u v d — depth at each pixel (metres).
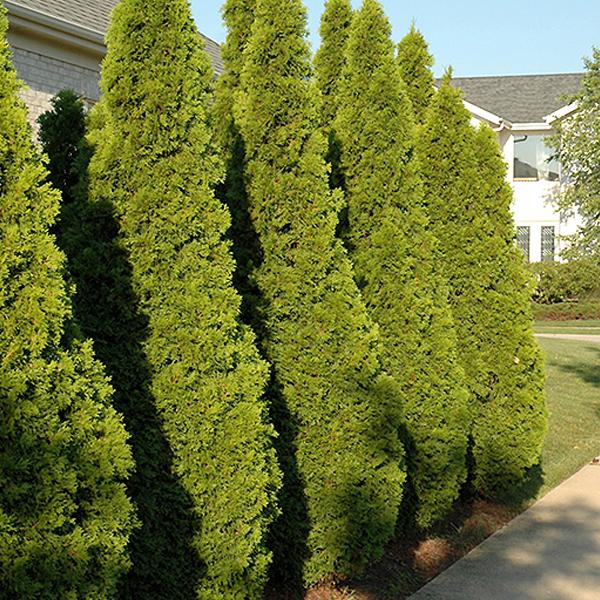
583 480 8.35
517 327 7.30
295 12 5.16
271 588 5.01
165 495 3.97
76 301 4.05
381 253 6.00
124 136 4.16
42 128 5.15
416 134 6.32
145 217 4.09
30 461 2.87
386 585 5.38
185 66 4.20
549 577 5.63
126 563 3.18
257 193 5.05
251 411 4.11
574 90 30.09
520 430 7.27
